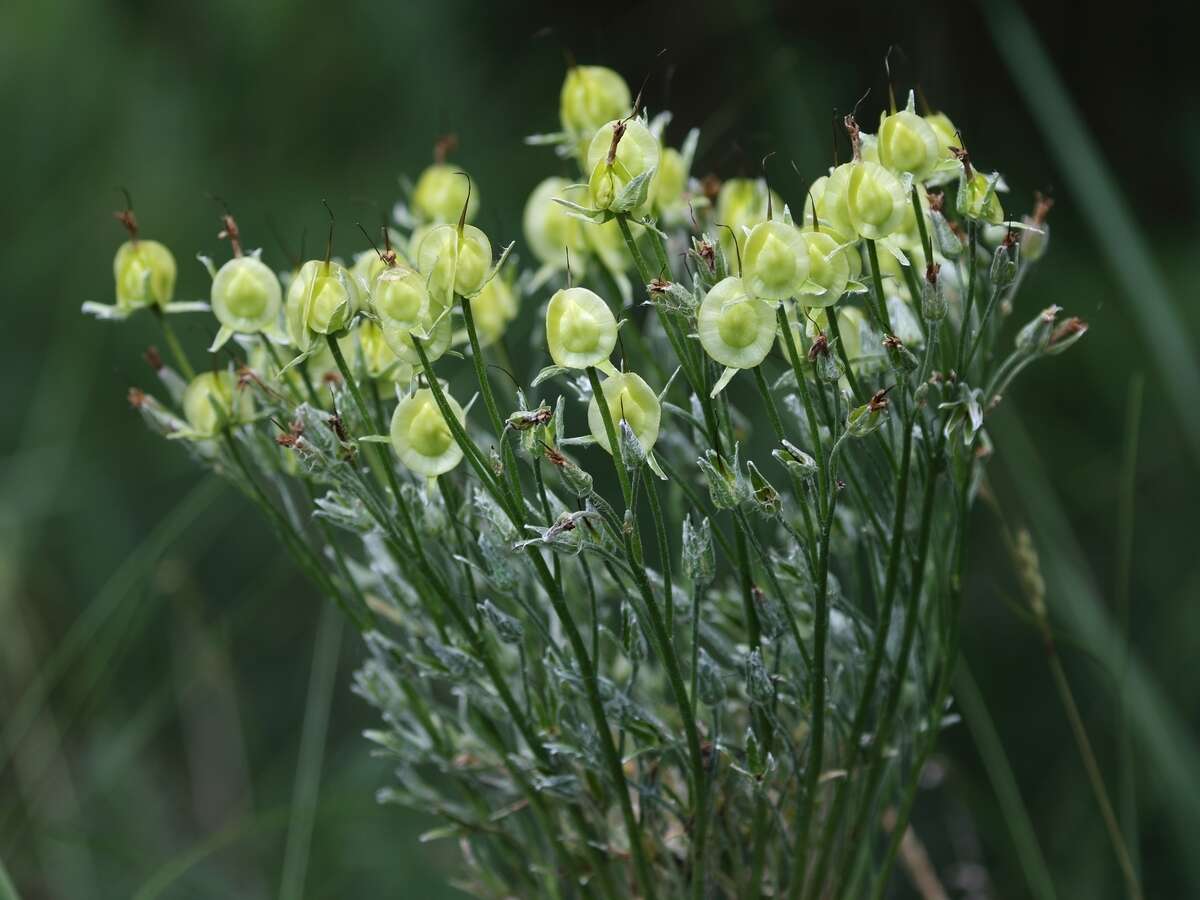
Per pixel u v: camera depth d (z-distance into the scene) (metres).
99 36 1.29
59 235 1.25
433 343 0.56
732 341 0.56
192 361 1.18
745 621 0.61
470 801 0.63
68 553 1.18
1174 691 1.02
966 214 0.57
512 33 1.26
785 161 0.94
